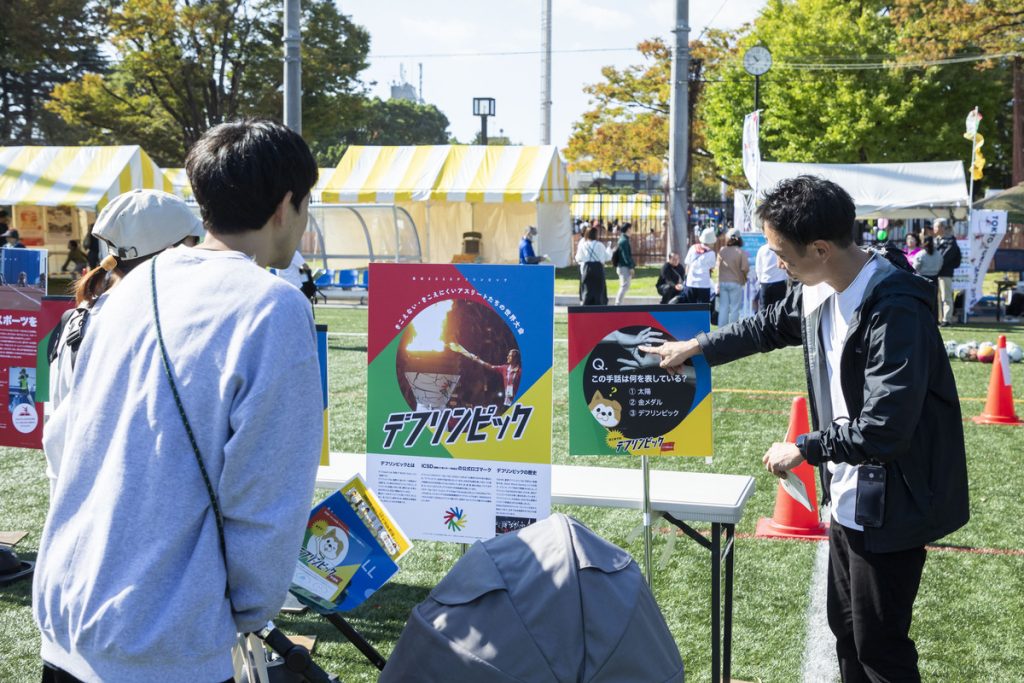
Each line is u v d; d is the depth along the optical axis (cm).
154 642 150
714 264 1491
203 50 3266
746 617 411
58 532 163
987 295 2014
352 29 3534
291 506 156
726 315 1467
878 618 256
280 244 179
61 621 160
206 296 160
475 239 2725
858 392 246
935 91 3366
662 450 281
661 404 281
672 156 1705
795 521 520
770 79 3559
